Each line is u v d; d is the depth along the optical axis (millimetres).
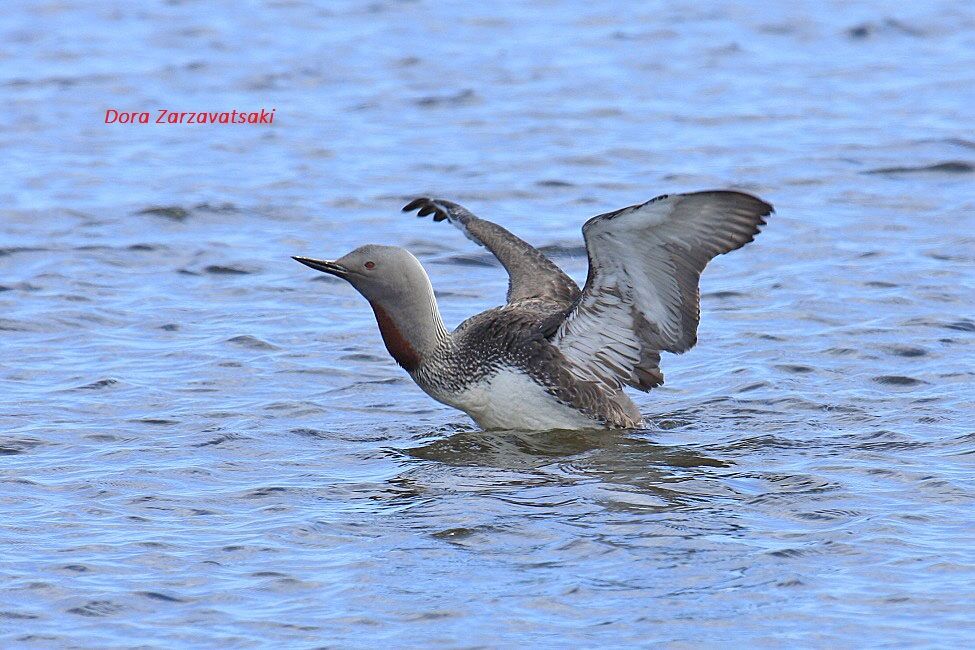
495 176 21797
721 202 11812
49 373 14375
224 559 10078
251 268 18000
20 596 9523
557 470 11891
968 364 14109
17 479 11609
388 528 10562
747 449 12250
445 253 18578
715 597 9367
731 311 16031
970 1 32562
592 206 20406
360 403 13789
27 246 18703
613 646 8781
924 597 9312
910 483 11242
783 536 10289
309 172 22141
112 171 22250
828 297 16250
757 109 25141
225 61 29062
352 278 13258
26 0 34438
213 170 22250
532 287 14312
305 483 11594
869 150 22422
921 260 17438
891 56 28578
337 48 29984
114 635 9039
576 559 9961
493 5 33688
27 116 25328
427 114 25406
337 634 9000
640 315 12930
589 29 31328
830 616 9086
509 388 13039
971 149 22281
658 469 11820
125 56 29422
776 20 31547
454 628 9031
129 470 11836
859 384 13773
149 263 18203
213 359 14812
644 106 25562
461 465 12047
